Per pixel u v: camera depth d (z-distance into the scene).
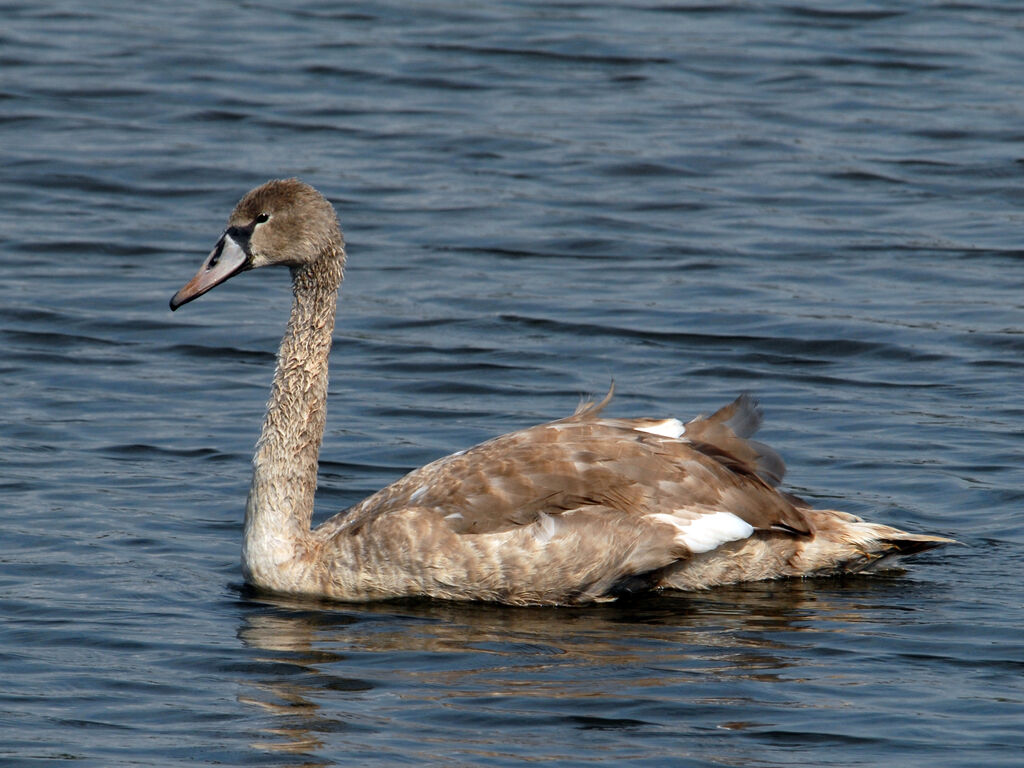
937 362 17.31
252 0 30.80
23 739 9.67
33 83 26.05
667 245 20.83
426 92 26.25
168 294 19.30
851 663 10.92
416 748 9.59
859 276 19.78
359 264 20.20
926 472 14.61
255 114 25.19
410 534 12.20
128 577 12.40
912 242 20.81
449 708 10.14
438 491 12.37
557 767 9.34
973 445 15.17
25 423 15.57
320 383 12.62
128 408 16.11
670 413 16.14
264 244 12.79
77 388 16.61
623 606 12.24
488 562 12.12
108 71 26.70
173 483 14.34
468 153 23.88
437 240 20.97
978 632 11.48
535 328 18.33
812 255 20.47
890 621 11.72
